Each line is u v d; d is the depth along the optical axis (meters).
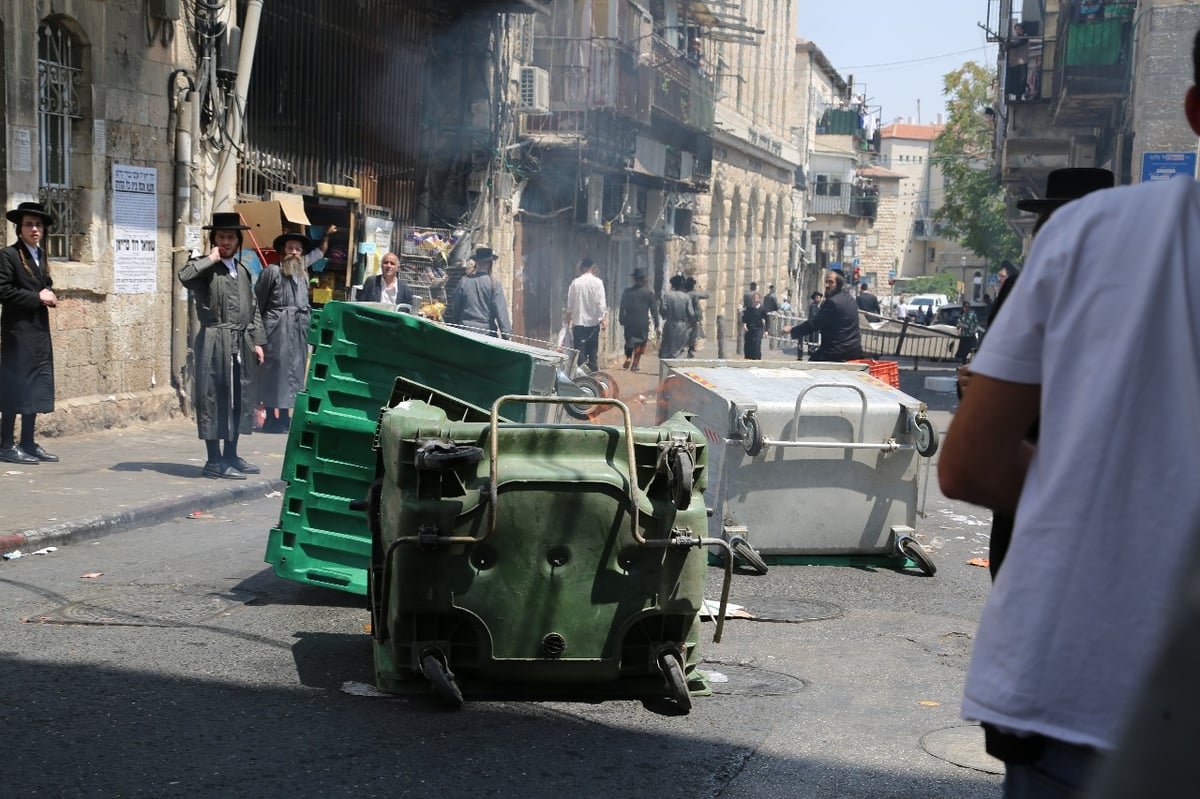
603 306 21.80
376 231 17.45
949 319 44.97
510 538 5.26
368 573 6.37
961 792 4.58
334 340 6.93
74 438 12.68
